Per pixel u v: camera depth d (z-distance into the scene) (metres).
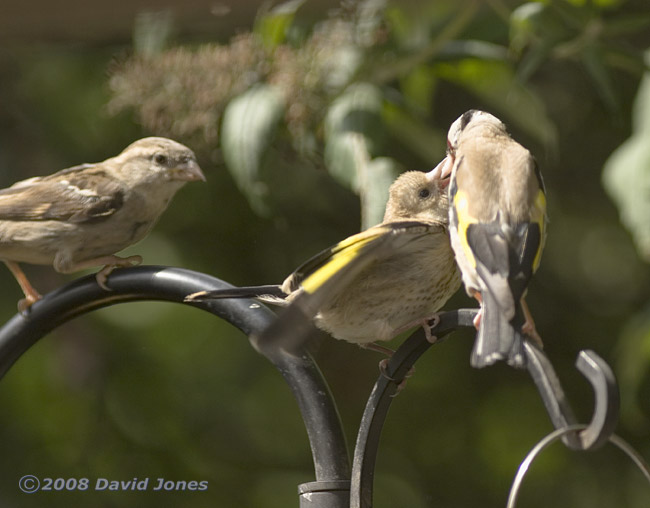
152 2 9.38
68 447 13.41
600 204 14.09
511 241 6.30
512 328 5.79
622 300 14.16
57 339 13.55
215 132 9.52
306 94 9.41
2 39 9.85
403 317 7.29
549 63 13.84
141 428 13.63
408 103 10.22
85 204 8.86
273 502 13.60
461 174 6.79
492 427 14.16
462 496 14.09
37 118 13.48
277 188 13.66
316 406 6.54
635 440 13.84
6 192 9.02
